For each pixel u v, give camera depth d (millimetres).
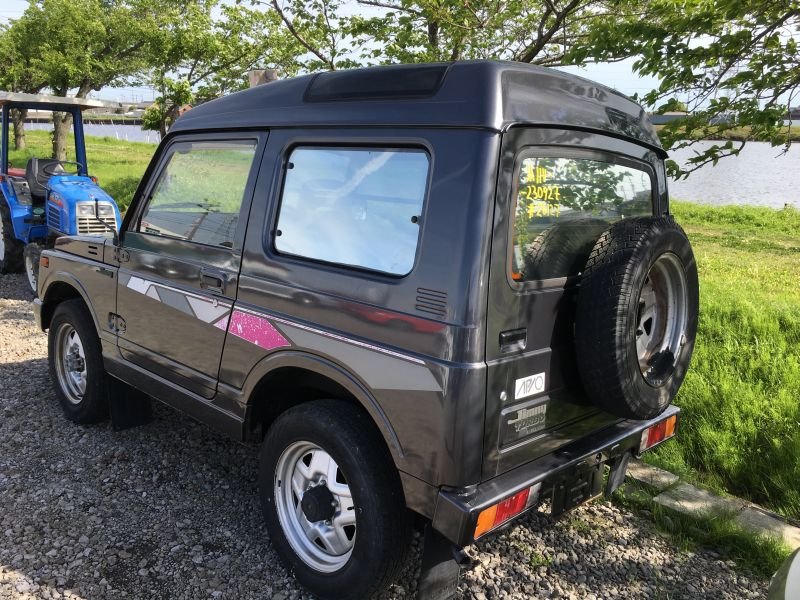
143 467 3934
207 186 3283
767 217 21281
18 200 8219
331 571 2752
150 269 3541
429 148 2377
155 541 3225
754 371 5246
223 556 3139
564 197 2656
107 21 21531
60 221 7305
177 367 3408
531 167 2459
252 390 2969
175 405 3477
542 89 2500
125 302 3752
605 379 2488
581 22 6199
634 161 3072
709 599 3004
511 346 2367
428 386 2273
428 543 2439
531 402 2492
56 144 21859
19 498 3537
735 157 4105
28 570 2949
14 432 4320
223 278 3070
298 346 2711
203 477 3852
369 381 2465
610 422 2982
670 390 2805
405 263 2424
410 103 2455
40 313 4609
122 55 22844
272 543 3020
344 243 2648
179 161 3484
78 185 7648
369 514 2512
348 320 2545
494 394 2297
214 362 3168
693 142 4266
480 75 2309
